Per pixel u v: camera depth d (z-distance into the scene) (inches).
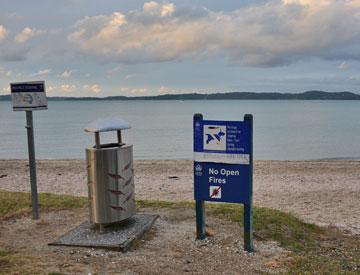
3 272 214.5
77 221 325.1
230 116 4094.5
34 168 329.7
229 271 230.1
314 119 3715.6
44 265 227.0
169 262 239.5
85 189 650.8
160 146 1717.5
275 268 236.4
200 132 271.0
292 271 232.5
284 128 2664.9
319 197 574.6
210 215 334.6
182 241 275.4
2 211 358.6
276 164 972.6
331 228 367.6
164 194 590.6
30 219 332.8
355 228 381.4
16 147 1790.1
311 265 244.1
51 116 4817.9
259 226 307.0
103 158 272.5
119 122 287.3
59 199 399.9
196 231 282.7
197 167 274.4
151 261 239.6
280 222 322.7
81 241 265.0
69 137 2204.7
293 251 270.7
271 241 284.2
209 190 271.7
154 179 749.3
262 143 1815.9
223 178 267.3
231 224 313.1
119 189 277.9
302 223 341.4
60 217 338.0
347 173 824.9
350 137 2066.9
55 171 879.1
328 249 288.5
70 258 240.8
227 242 276.1
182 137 2111.2
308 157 1384.1
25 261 232.7
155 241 274.2
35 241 277.1
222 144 265.4
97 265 230.2
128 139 2023.9
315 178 758.5
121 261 237.8
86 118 4281.5
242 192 262.4
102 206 275.6
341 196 582.2
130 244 261.0
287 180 733.9
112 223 294.2
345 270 241.3
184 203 378.3
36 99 320.8
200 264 238.7
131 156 290.5
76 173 847.1
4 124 3427.7
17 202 385.1
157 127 2829.7
